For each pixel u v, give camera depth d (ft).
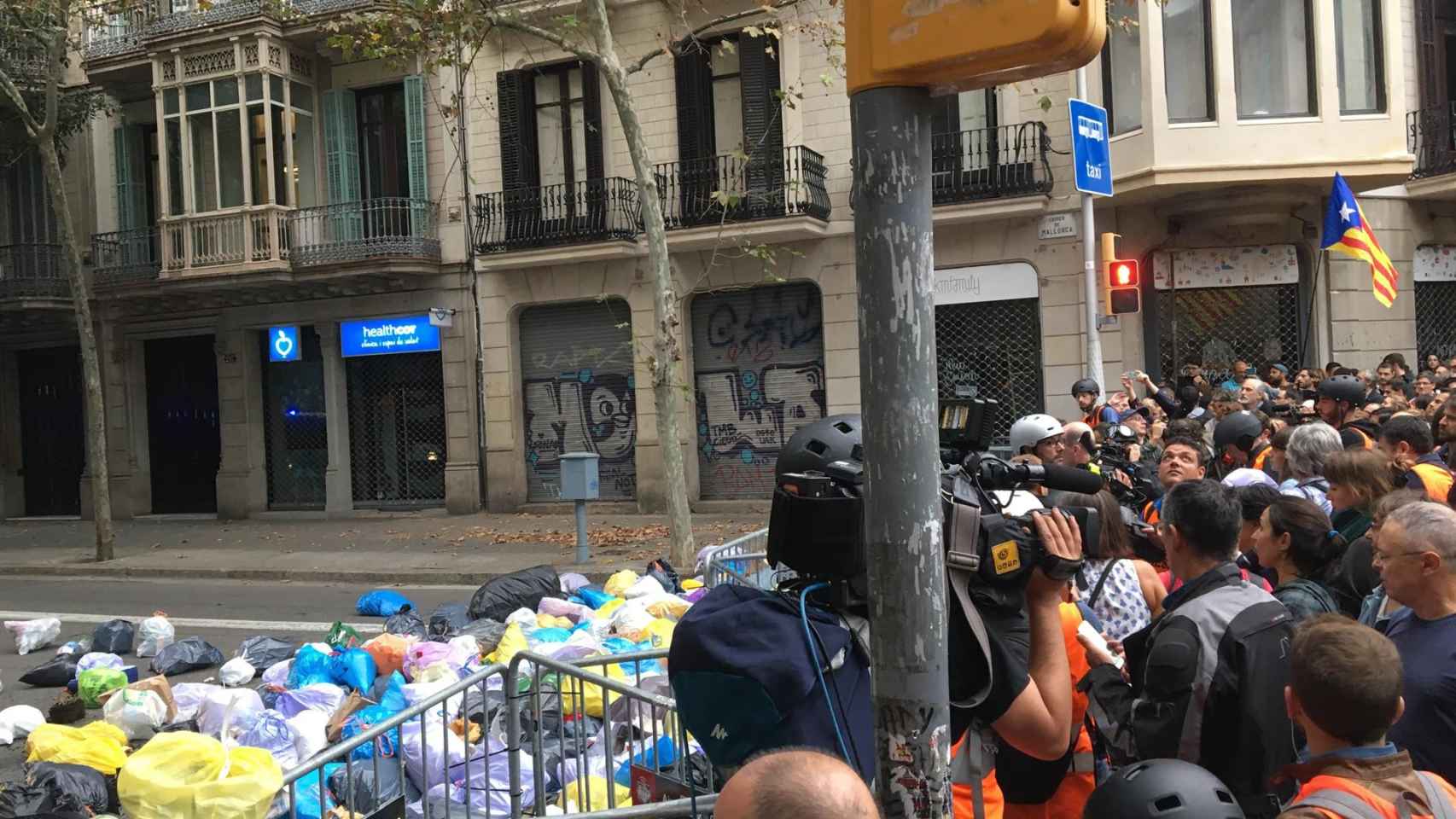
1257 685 9.46
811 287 59.06
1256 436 22.72
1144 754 9.76
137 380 73.51
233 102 64.85
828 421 7.45
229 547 55.93
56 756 18.37
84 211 72.23
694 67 58.85
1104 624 12.55
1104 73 51.98
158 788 12.53
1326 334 52.19
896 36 6.06
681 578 39.04
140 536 63.26
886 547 6.04
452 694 14.56
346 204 65.00
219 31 63.87
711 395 61.31
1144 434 28.07
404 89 65.87
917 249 6.12
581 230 60.23
